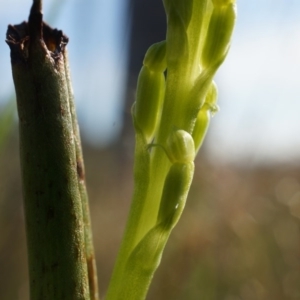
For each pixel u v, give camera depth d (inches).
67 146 2.8
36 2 2.8
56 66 2.8
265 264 9.6
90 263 3.0
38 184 2.8
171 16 3.0
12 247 8.9
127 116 9.2
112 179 12.7
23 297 8.8
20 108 2.8
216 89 3.1
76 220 2.9
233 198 10.2
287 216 10.1
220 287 9.3
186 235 9.6
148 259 3.0
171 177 2.9
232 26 3.0
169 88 3.0
